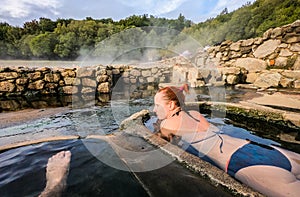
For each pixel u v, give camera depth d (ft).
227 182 3.76
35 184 4.18
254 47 21.26
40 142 6.40
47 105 13.80
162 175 4.25
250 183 3.84
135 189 3.95
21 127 8.74
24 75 17.81
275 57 19.27
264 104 10.37
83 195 3.82
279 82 16.58
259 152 4.76
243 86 17.49
